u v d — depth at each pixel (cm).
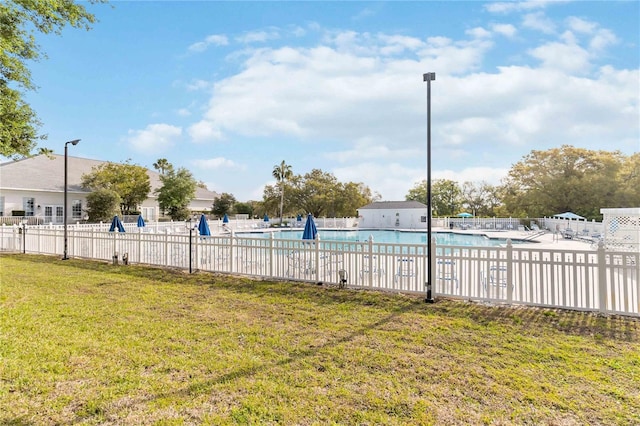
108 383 348
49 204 3050
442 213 5947
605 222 1412
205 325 537
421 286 761
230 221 3322
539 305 630
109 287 821
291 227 4169
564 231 2439
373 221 4481
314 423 277
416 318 572
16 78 1168
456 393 324
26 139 1330
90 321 554
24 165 3148
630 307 596
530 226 3334
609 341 459
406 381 349
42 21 1088
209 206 5022
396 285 795
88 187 3247
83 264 1169
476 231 3091
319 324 541
